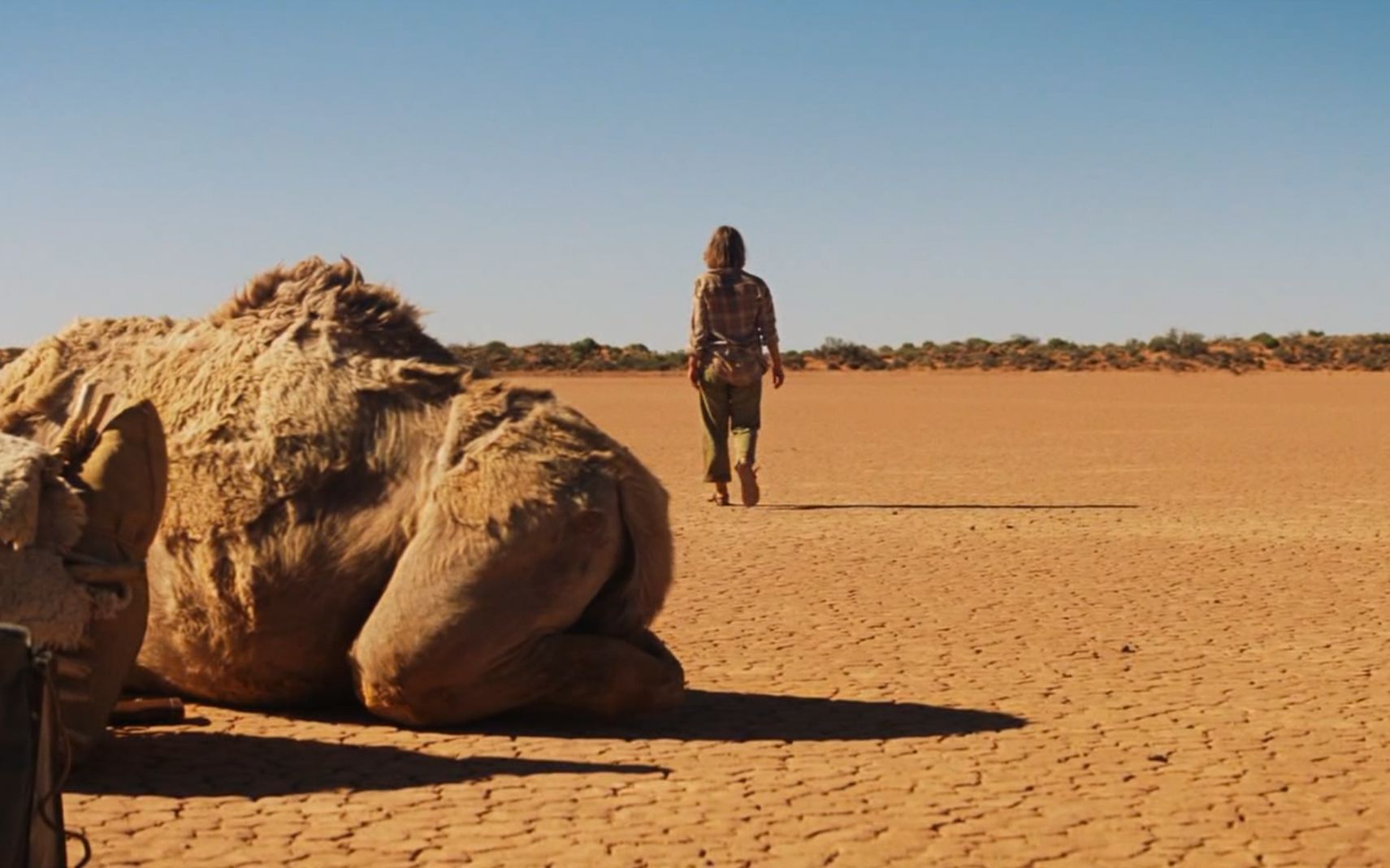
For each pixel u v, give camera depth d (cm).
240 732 776
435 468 778
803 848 614
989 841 624
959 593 1219
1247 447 2947
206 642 794
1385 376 8181
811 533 1572
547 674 775
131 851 602
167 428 807
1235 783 706
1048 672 938
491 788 688
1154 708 846
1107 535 1573
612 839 622
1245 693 884
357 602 777
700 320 1770
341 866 588
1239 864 602
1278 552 1453
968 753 754
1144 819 653
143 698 829
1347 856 612
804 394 6238
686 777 708
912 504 1866
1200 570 1340
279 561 773
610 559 788
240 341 829
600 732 781
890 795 684
